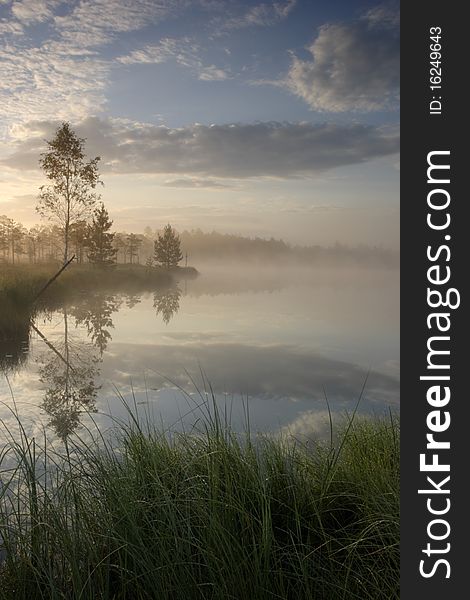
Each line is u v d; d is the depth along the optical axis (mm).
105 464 4090
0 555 3342
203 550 2904
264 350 14055
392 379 10445
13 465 5055
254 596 2729
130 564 3043
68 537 2992
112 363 11859
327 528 3506
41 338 15016
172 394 8922
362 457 4430
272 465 4027
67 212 35438
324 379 10352
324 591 2877
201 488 3488
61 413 7648
